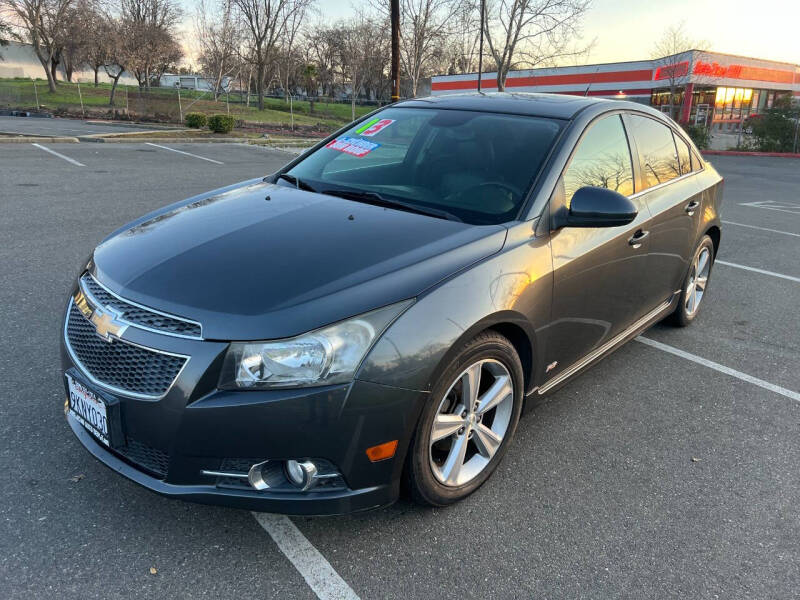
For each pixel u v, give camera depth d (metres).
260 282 2.25
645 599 2.23
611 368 4.21
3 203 7.96
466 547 2.43
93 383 2.29
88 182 10.08
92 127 23.52
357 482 2.21
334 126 34.91
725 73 36.34
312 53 85.50
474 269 2.46
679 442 3.32
